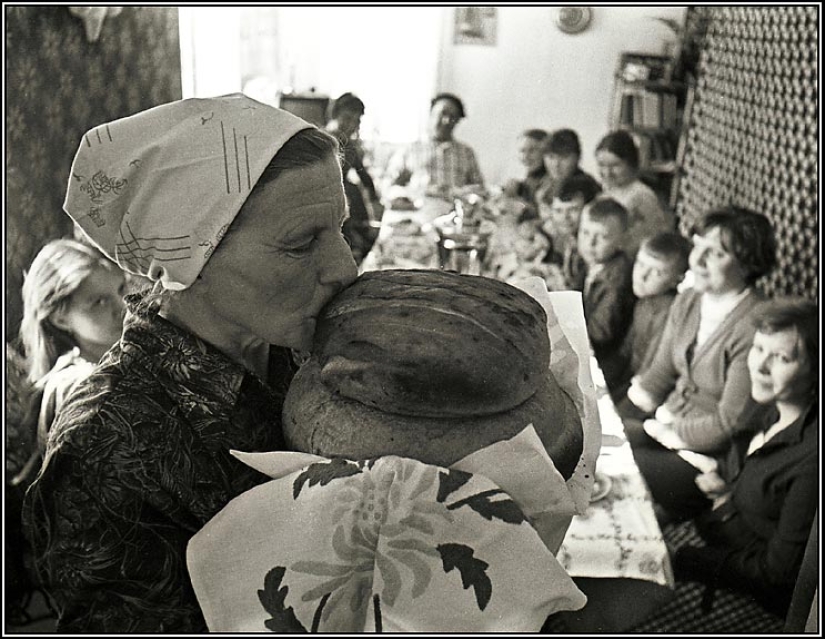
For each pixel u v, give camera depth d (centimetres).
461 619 42
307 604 44
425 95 265
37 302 152
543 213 237
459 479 44
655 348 212
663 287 215
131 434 53
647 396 209
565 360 62
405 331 46
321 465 47
